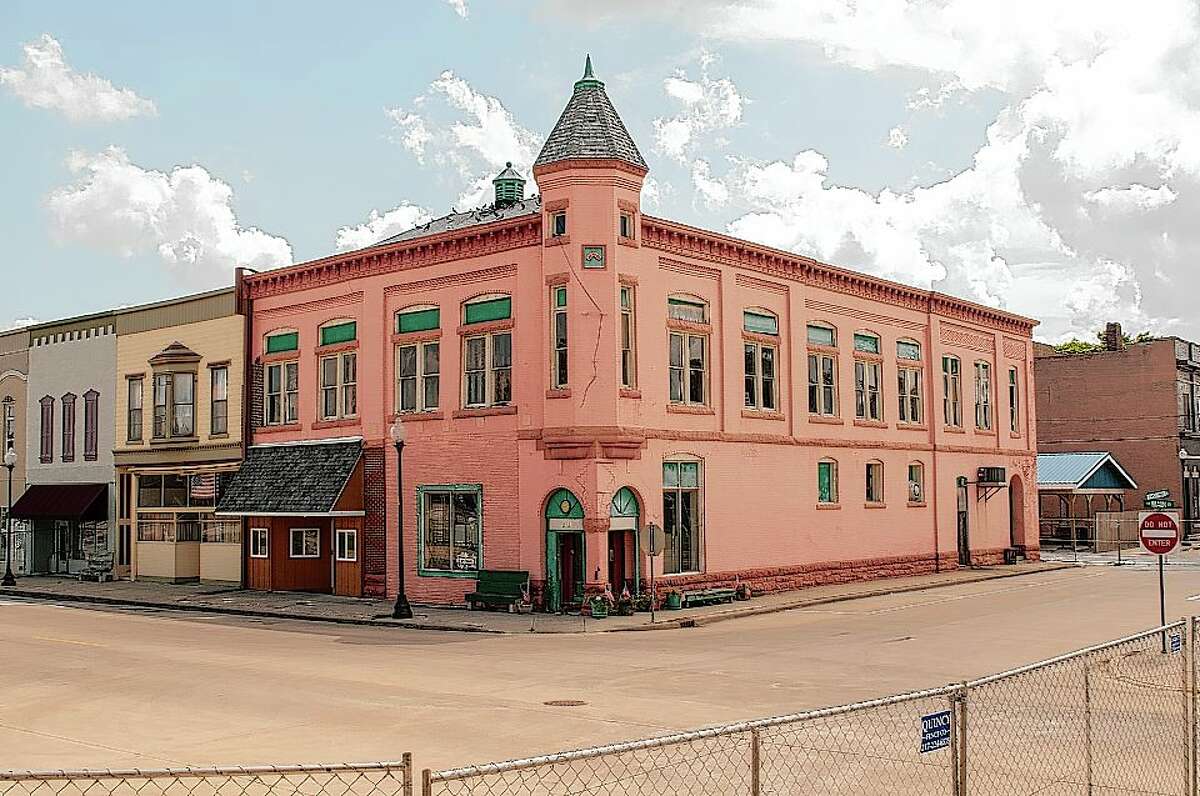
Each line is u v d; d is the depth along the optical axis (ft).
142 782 40.09
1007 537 158.51
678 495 105.29
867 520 130.31
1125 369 219.20
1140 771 39.29
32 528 148.36
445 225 129.18
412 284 110.63
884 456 133.80
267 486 117.50
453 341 106.83
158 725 49.19
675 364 106.32
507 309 103.24
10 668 66.49
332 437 116.57
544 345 99.14
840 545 125.49
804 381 121.70
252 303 125.29
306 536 119.65
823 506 123.24
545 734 46.06
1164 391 215.10
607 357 97.25
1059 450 225.15
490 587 101.14
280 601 109.70
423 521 108.37
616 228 98.43
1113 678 58.59
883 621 92.12
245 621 96.78
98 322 141.28
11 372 152.97
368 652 74.28
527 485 100.22
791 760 40.37
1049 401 226.99
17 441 151.33
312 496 112.37
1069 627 85.87
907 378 140.15
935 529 142.31
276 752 43.37
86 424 141.69
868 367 133.28
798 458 120.06
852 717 48.91
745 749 42.55
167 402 130.82
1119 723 48.37
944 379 146.72
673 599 100.01
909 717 49.01
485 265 105.09
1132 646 74.54
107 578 134.82
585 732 46.47
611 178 98.02
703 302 109.40
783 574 116.57
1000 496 157.38
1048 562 163.84
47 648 75.97
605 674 63.21
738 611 98.12
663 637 83.15
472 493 104.58
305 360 119.75
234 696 56.29
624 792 32.42
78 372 143.43
